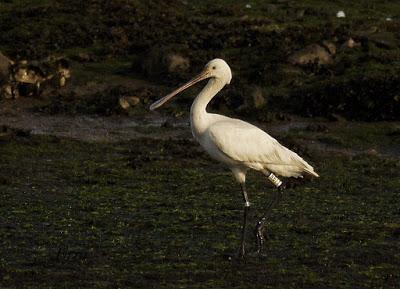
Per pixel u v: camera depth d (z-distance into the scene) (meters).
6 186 16.03
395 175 18.05
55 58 25.53
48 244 12.57
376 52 27.22
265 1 34.97
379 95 23.16
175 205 15.14
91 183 16.56
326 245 13.02
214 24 30.23
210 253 12.43
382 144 20.95
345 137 21.33
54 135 20.44
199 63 26.25
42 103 23.44
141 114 22.78
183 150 19.33
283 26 30.27
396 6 35.66
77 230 13.35
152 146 19.88
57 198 15.34
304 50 26.44
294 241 13.20
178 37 28.58
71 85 24.84
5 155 18.31
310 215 14.80
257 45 27.72
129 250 12.40
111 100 23.11
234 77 25.34
